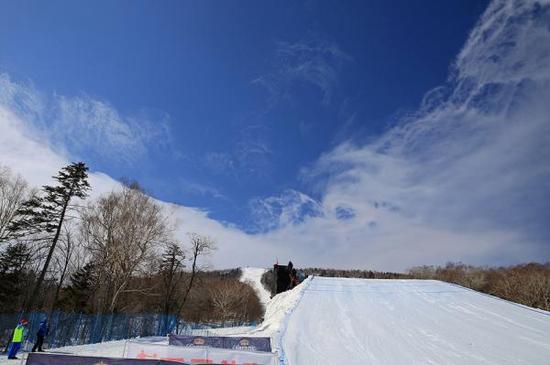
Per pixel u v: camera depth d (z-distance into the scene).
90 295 42.41
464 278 89.12
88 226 38.94
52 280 42.75
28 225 36.41
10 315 23.88
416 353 15.12
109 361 9.74
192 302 72.00
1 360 16.31
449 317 22.05
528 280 67.25
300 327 18.86
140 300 47.91
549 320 21.88
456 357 14.71
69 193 38.00
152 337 32.44
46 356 9.79
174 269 48.44
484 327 19.80
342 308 23.94
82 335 28.16
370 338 17.20
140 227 39.62
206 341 14.84
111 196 40.47
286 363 13.54
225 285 81.75
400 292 30.77
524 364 14.11
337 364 13.66
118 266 38.00
